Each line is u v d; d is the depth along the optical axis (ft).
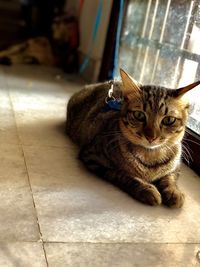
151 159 1.41
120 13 2.67
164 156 1.42
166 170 1.44
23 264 0.95
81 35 3.49
